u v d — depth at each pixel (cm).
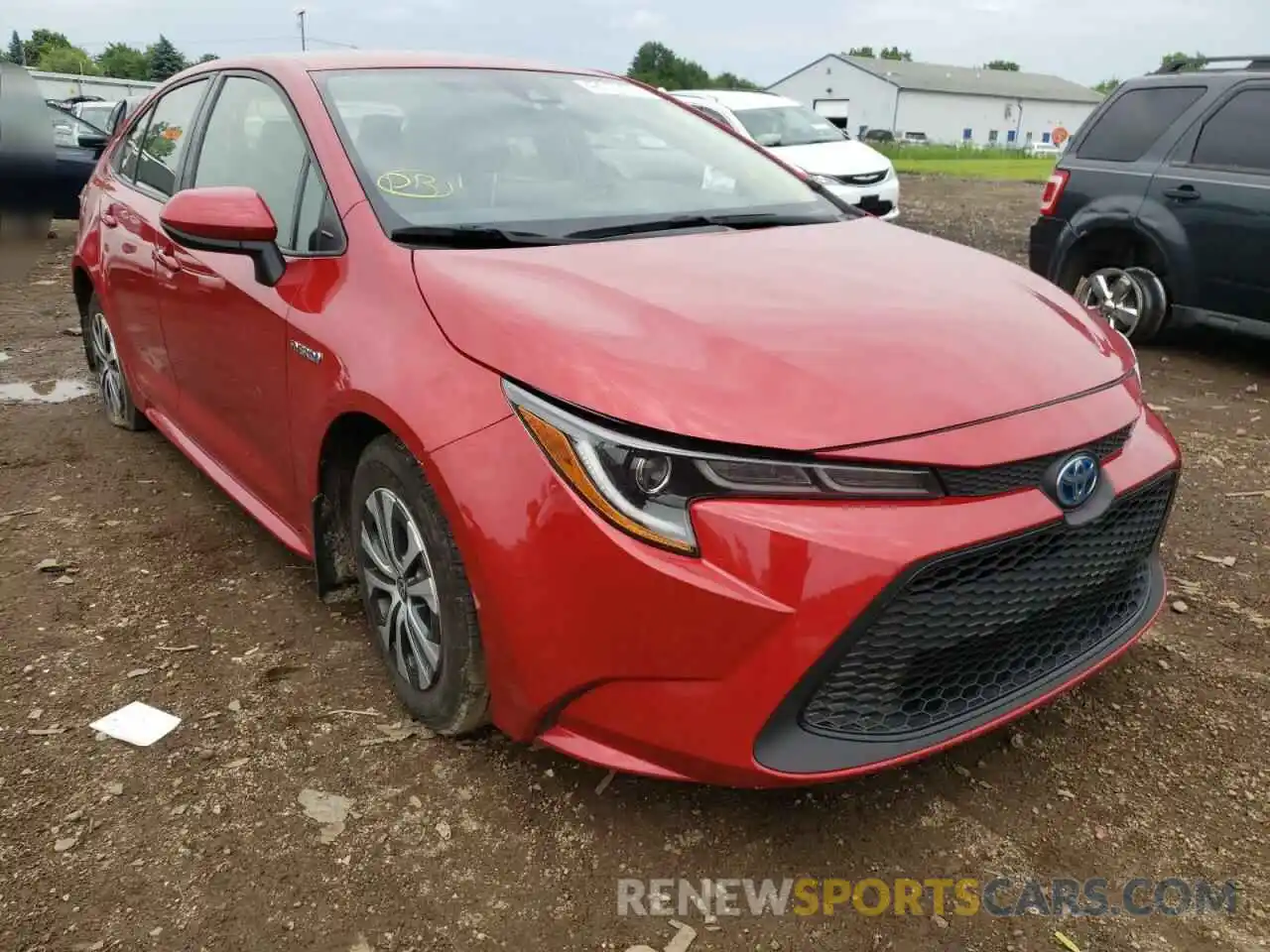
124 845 217
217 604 317
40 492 404
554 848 219
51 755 245
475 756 246
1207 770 246
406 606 247
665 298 228
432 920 200
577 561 194
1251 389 572
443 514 223
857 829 226
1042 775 244
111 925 197
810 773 193
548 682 204
